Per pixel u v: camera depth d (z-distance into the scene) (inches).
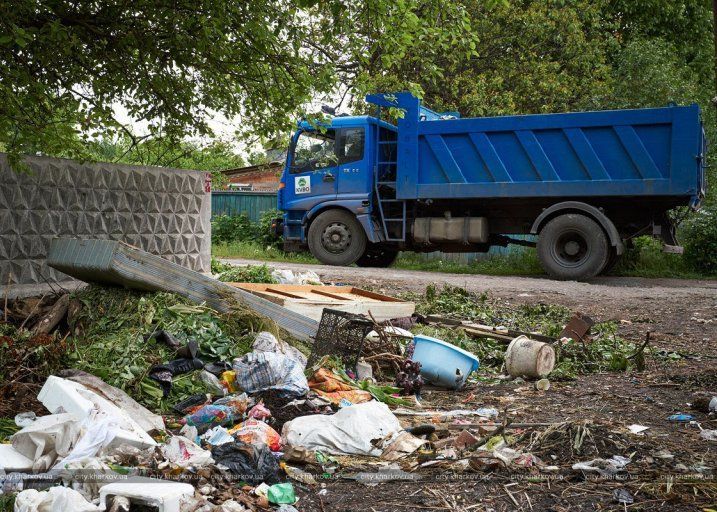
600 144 555.5
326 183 648.4
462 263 778.8
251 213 991.6
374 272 593.9
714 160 747.4
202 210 404.2
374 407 182.9
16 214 314.7
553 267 579.5
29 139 263.3
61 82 289.6
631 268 704.4
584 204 565.9
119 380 203.3
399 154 613.9
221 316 245.9
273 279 395.9
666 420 202.5
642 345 296.2
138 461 147.5
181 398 202.8
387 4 263.3
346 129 637.9
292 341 259.4
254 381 200.4
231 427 183.5
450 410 218.7
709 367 277.1
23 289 313.3
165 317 236.1
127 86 299.9
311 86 286.2
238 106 307.9
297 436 171.9
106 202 354.0
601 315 408.8
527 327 360.8
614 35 943.0
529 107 847.1
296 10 274.7
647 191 542.3
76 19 274.1
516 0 820.0
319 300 299.6
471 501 143.9
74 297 256.4
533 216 610.2
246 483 147.7
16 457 144.3
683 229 716.7
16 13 244.1
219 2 256.8
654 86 791.1
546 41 868.6
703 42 999.0
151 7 266.4
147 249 376.8
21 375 195.6
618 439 174.4
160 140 343.3
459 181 597.0
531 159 574.6
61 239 255.6
